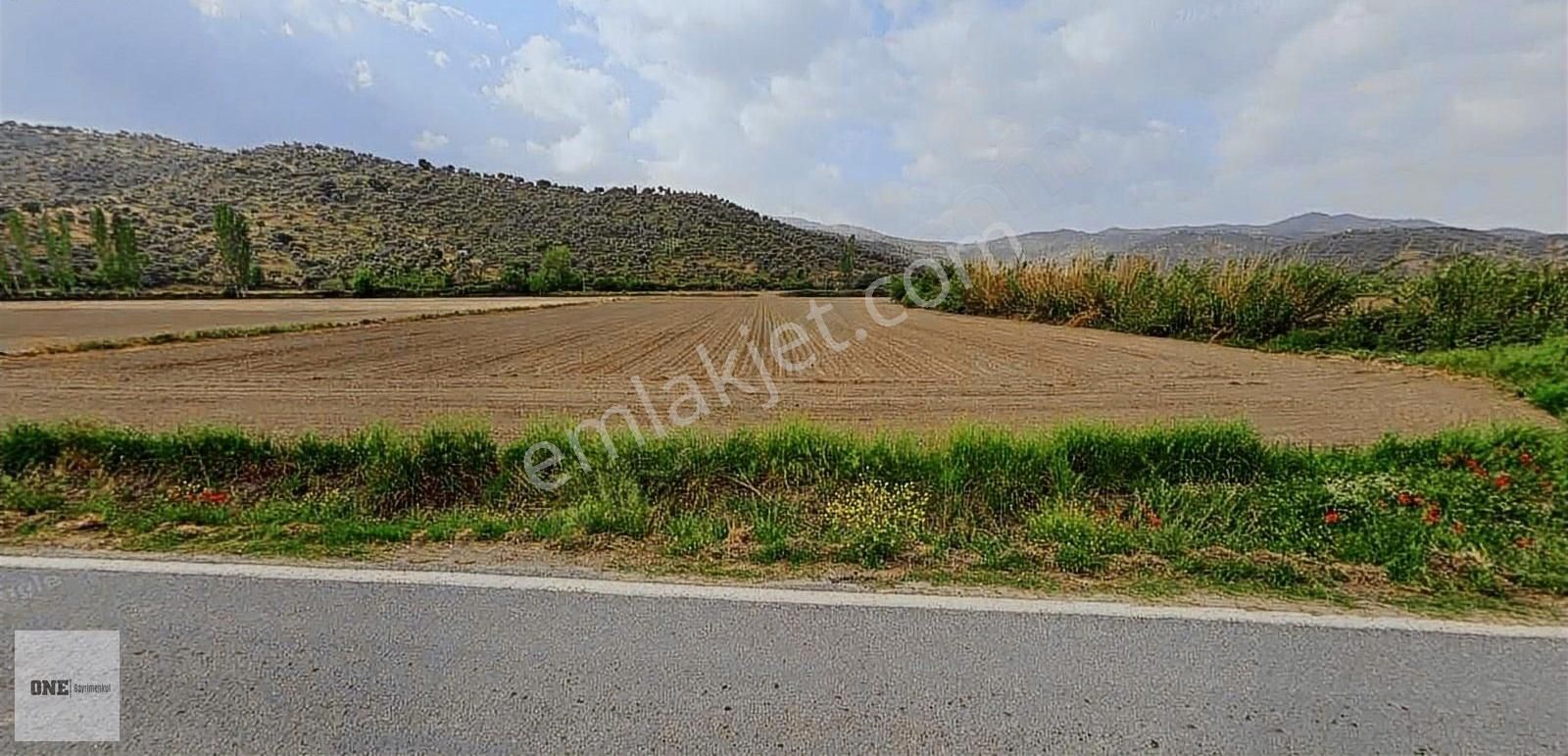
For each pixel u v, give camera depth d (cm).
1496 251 1644
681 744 267
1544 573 409
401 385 1316
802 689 301
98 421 920
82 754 261
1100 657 327
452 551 455
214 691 299
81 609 368
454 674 313
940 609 374
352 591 391
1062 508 513
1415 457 640
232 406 1070
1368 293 1784
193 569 419
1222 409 1009
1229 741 271
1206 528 489
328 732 274
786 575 421
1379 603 384
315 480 590
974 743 269
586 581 407
